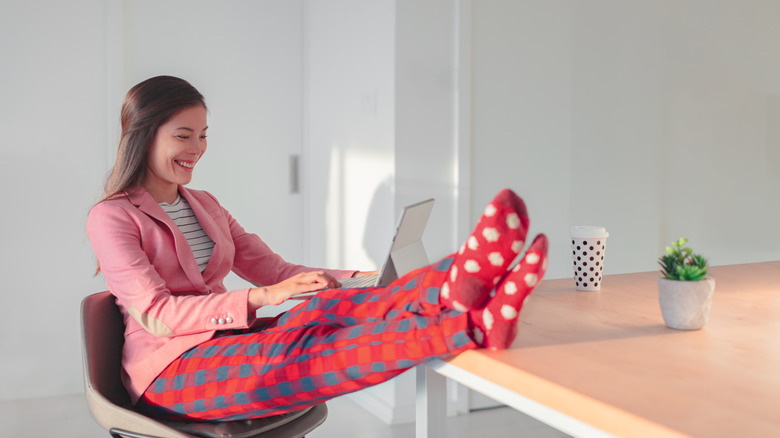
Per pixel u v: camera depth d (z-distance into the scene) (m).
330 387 1.22
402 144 2.81
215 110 3.40
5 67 3.04
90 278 3.21
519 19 3.06
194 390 1.40
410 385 2.93
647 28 3.47
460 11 2.89
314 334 1.28
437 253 2.91
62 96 3.12
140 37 3.24
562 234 3.23
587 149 3.34
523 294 0.96
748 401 0.79
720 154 3.75
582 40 3.27
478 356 1.00
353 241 3.13
